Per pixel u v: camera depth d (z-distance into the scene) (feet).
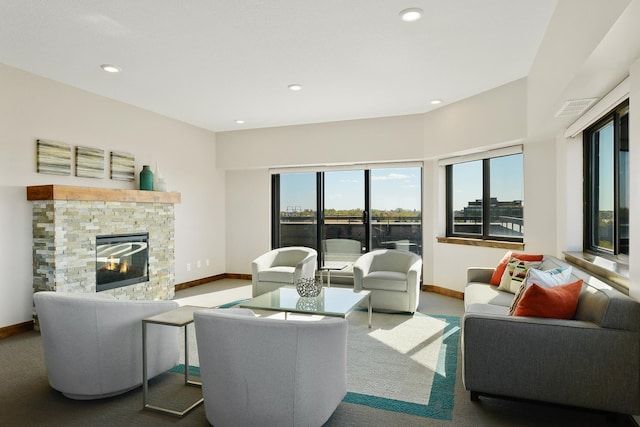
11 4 8.89
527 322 7.53
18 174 12.89
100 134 15.64
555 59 9.65
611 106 9.41
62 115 14.21
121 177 16.40
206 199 21.66
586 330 7.20
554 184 14.37
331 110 17.99
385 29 10.18
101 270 14.53
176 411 7.85
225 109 17.78
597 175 12.28
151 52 11.57
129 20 9.67
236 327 6.43
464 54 11.84
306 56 11.89
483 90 15.34
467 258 17.34
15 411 7.89
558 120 12.03
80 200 13.66
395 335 12.50
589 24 7.38
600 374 7.14
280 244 22.56
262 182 22.33
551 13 9.52
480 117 15.74
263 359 6.39
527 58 12.23
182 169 19.95
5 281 12.55
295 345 6.30
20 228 12.92
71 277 13.37
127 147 16.84
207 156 21.81
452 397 8.46
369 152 19.51
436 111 17.87
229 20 9.68
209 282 21.70
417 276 14.96
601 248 11.90
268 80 13.97
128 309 8.44
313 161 20.54
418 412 7.84
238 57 11.94
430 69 13.03
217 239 22.47
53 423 7.46
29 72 13.16
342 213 21.25
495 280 13.16
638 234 7.24
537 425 7.36
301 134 20.76
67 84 14.35
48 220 12.87
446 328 13.20
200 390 8.86
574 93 9.43
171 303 9.23
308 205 21.91
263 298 11.99
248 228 22.66
